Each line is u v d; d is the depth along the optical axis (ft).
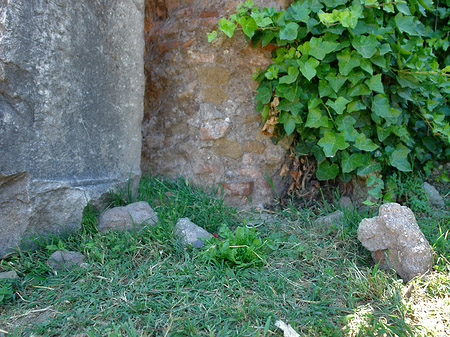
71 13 7.18
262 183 9.75
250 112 9.59
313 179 9.94
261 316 5.32
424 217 8.60
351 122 8.66
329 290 6.04
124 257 6.71
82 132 7.65
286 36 8.46
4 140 6.28
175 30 10.03
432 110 10.12
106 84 8.17
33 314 5.37
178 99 10.07
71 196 7.27
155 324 5.05
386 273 6.57
